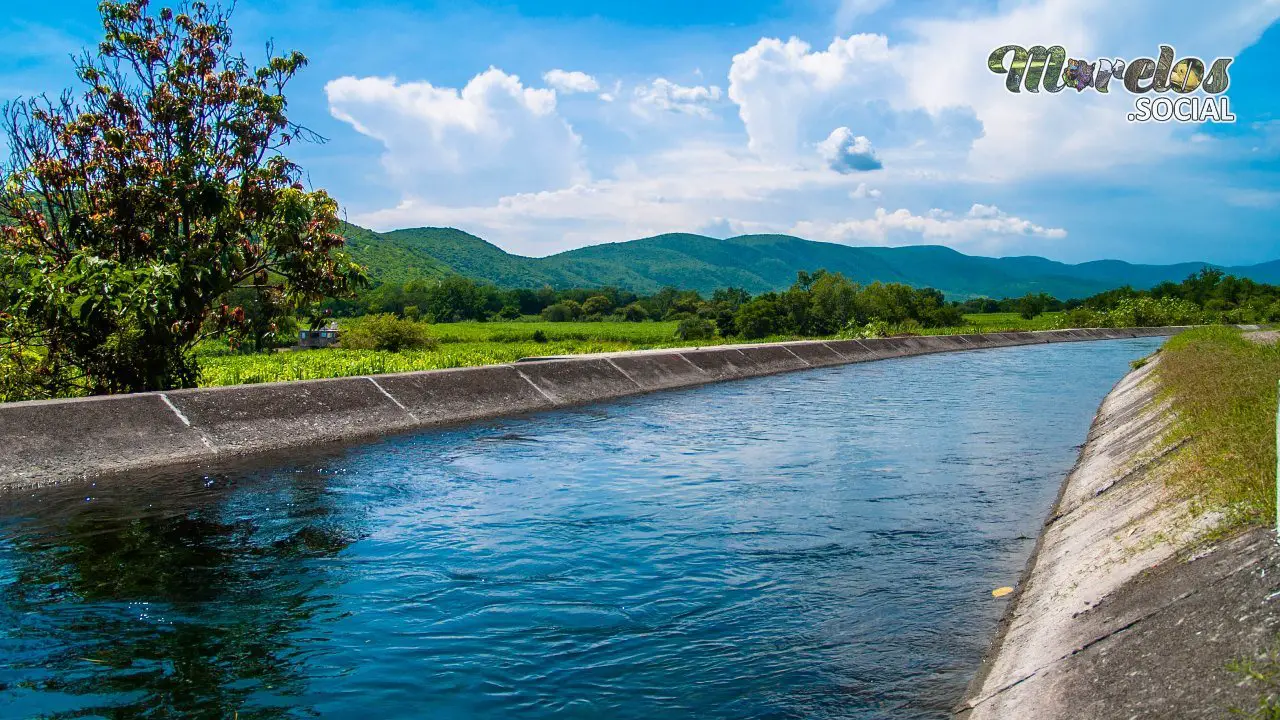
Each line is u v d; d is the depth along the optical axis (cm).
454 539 722
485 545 705
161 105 1252
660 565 654
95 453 966
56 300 1088
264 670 459
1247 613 331
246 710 413
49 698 421
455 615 545
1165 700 310
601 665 470
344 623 529
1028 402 1828
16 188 1180
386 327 3462
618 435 1322
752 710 418
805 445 1234
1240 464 527
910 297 5878
